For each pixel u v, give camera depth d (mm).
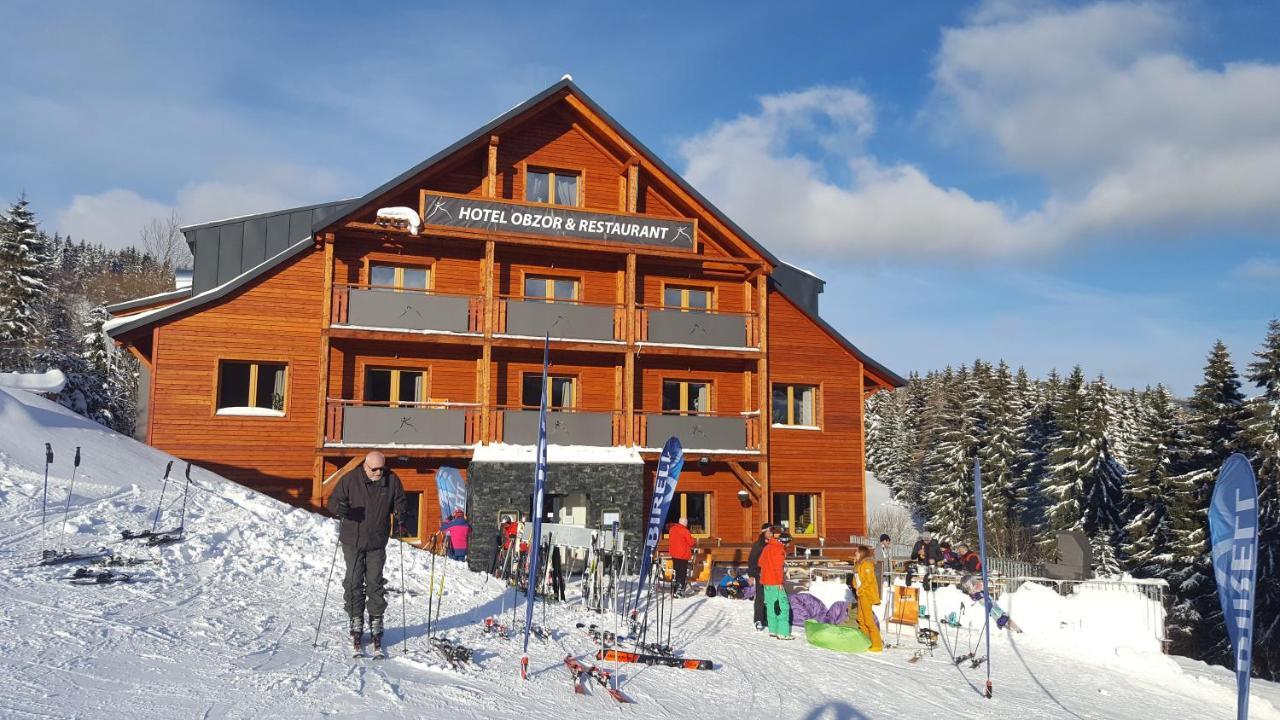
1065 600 16125
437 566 14203
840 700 9984
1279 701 13359
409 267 24922
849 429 28047
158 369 21906
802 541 27312
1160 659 14406
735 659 11602
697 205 26578
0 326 44344
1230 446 42062
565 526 13617
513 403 25141
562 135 26266
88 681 6543
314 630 9352
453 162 24469
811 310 30078
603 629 12188
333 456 22688
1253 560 6465
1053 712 10750
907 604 16203
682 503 26672
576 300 26266
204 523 13438
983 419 62344
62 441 16078
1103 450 54438
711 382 27406
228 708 6375
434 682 8008
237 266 24609
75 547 11156
